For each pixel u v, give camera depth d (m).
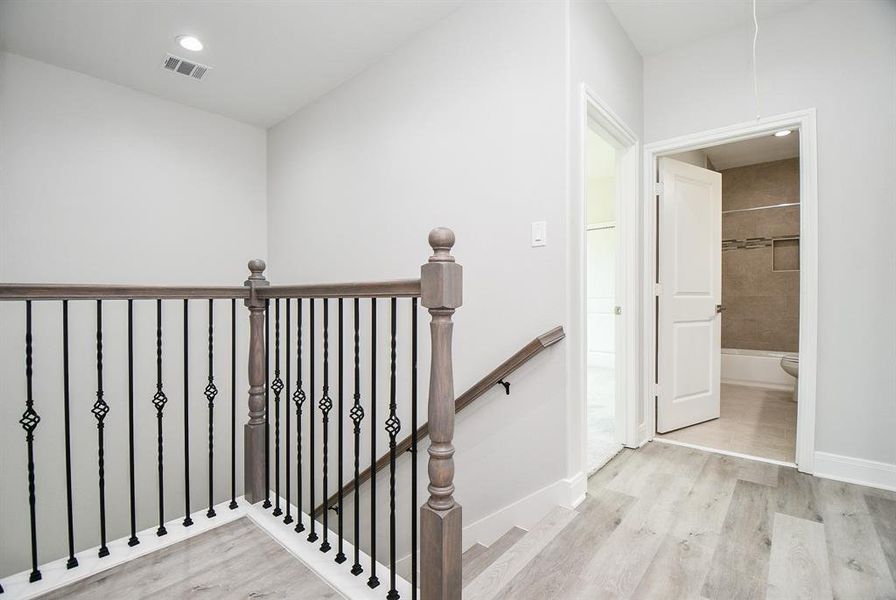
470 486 2.22
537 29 2.00
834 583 1.39
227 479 3.58
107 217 3.04
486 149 2.19
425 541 1.24
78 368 2.90
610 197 5.55
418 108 2.54
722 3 2.30
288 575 1.52
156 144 3.26
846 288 2.19
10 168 2.67
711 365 3.28
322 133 3.27
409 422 2.59
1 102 2.64
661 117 2.76
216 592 1.43
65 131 2.87
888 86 2.09
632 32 2.55
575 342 1.95
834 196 2.22
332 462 3.11
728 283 5.02
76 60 2.78
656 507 1.90
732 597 1.33
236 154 3.69
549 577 1.43
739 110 2.49
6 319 2.64
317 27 2.47
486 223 2.19
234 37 2.56
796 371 3.76
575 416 1.95
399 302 2.64
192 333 3.43
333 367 3.11
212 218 3.55
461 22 2.32
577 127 1.97
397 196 2.66
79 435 2.89
